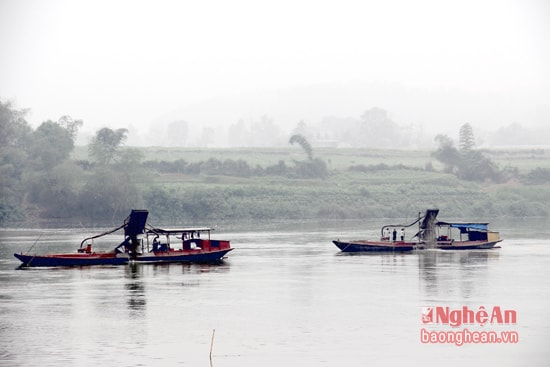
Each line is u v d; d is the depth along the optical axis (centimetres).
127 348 15150
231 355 14662
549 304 19275
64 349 15088
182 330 16600
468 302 19562
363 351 14950
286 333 16300
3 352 14875
